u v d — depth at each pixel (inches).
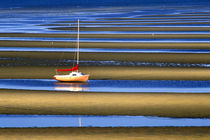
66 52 4682.6
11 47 5032.0
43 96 2822.3
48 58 4313.5
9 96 2812.5
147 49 4891.7
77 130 2155.5
